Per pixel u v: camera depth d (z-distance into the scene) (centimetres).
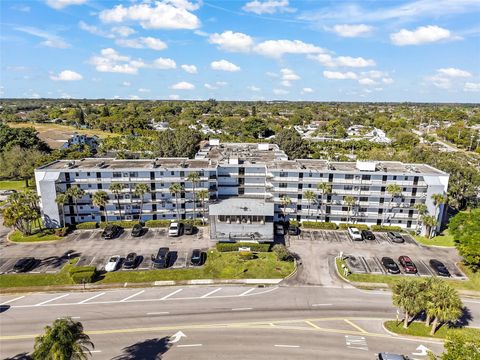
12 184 12638
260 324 4947
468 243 6406
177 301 5509
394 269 6438
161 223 8400
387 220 8544
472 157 16925
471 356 3209
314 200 8475
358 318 5138
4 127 16225
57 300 5509
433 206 8150
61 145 18075
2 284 5862
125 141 19012
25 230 7781
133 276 6169
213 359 4231
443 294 4528
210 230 7388
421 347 4528
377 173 8269
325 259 6962
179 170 8462
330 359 4281
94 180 8269
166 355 4291
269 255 6994
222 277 6209
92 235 7900
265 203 8169
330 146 18675
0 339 4572
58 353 3231
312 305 5444
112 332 4725
